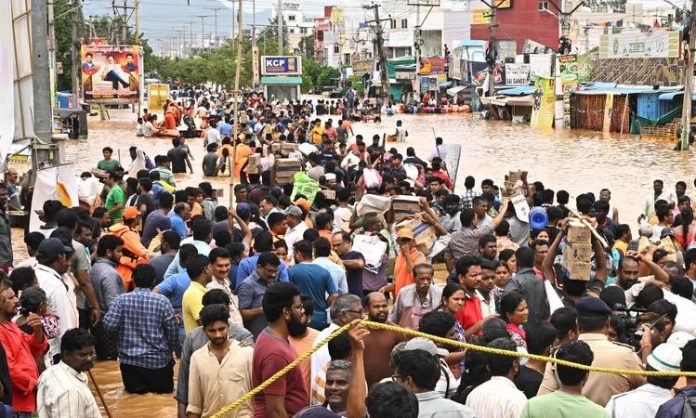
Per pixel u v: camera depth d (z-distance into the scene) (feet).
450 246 42.52
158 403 32.63
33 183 60.75
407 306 31.55
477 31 319.88
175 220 47.73
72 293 32.19
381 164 79.92
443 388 23.75
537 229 45.93
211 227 39.88
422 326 26.25
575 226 32.09
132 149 86.74
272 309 22.52
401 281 37.29
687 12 144.15
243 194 56.95
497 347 22.53
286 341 22.85
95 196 61.26
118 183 61.52
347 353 23.35
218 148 111.96
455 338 26.84
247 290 31.76
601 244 34.06
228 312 24.88
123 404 32.58
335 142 120.78
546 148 142.00
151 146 138.10
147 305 32.96
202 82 433.89
